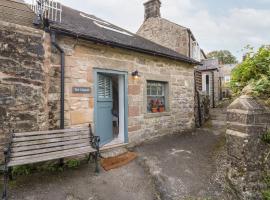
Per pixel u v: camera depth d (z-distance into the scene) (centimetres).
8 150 288
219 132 740
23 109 343
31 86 353
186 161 448
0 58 319
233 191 318
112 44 482
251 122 308
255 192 296
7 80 326
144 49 566
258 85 338
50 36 395
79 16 704
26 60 348
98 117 506
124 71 549
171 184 344
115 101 645
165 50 776
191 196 310
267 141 314
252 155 306
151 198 306
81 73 452
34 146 329
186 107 789
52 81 402
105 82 545
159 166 416
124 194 313
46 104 382
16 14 439
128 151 511
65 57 424
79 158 430
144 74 613
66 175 360
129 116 561
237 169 321
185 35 1050
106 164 415
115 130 645
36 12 450
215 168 409
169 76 710
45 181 330
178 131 741
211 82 1579
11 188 299
